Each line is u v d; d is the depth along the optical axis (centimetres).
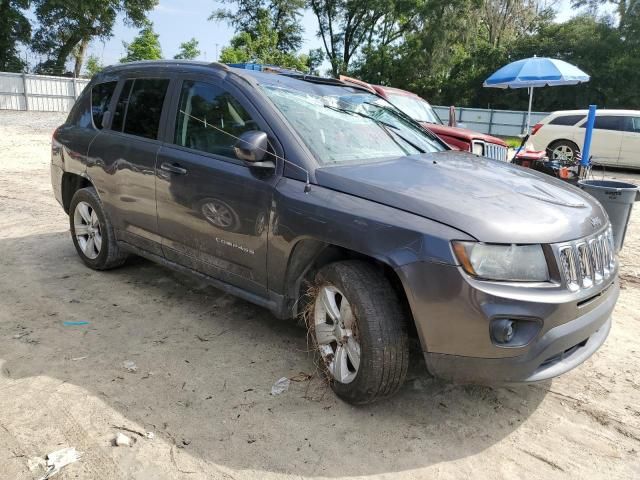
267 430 285
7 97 2588
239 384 326
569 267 272
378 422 296
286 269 326
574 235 278
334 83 431
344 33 4572
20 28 3375
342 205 296
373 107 422
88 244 504
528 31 4597
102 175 460
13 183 902
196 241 383
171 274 506
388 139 385
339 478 254
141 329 394
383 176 314
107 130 466
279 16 4222
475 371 266
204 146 378
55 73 3528
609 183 608
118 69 482
